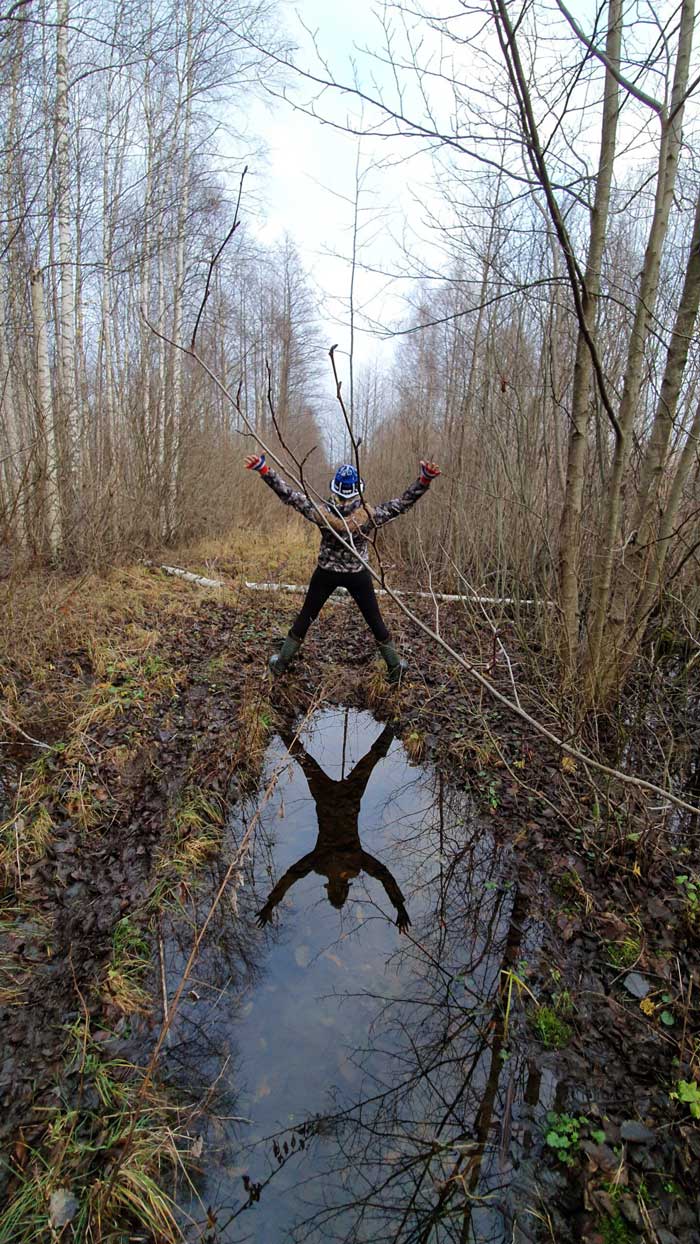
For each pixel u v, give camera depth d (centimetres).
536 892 297
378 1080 218
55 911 269
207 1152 192
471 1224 175
